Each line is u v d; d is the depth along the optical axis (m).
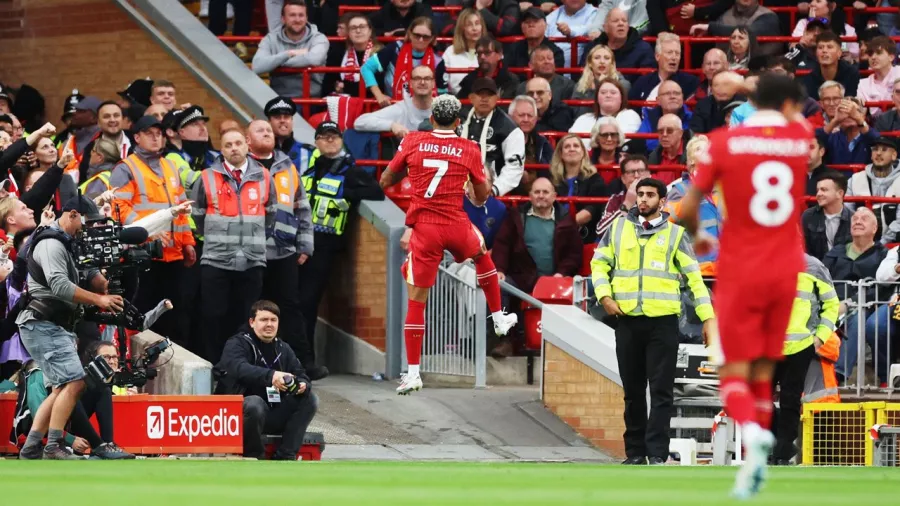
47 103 68.94
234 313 50.38
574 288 51.91
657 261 41.78
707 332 42.00
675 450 43.38
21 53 69.50
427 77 59.06
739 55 67.00
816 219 53.75
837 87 61.12
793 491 25.11
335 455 44.62
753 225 23.94
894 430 41.62
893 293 49.56
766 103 24.11
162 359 45.12
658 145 59.81
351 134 60.25
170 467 31.20
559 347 50.25
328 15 71.31
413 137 41.88
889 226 54.66
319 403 50.47
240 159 50.19
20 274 39.97
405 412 50.00
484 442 47.69
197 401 40.31
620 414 47.31
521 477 28.34
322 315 58.28
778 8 74.06
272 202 51.16
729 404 23.67
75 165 53.84
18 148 44.03
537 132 58.78
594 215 55.91
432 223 41.69
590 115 61.41
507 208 54.94
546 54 63.91
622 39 66.81
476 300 53.38
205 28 66.38
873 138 59.88
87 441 38.72
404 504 21.73
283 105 55.28
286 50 64.88
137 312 38.97
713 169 24.09
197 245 51.97
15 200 43.84
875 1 77.06
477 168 41.69
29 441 38.12
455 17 69.94
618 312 41.91
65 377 37.53
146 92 60.88
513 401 51.50
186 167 50.94
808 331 42.34
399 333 54.84
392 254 54.66
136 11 66.94
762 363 24.80
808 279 42.97
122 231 38.91
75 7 68.38
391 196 58.66
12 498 22.55
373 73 62.12
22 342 39.47
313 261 54.97
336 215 55.28
